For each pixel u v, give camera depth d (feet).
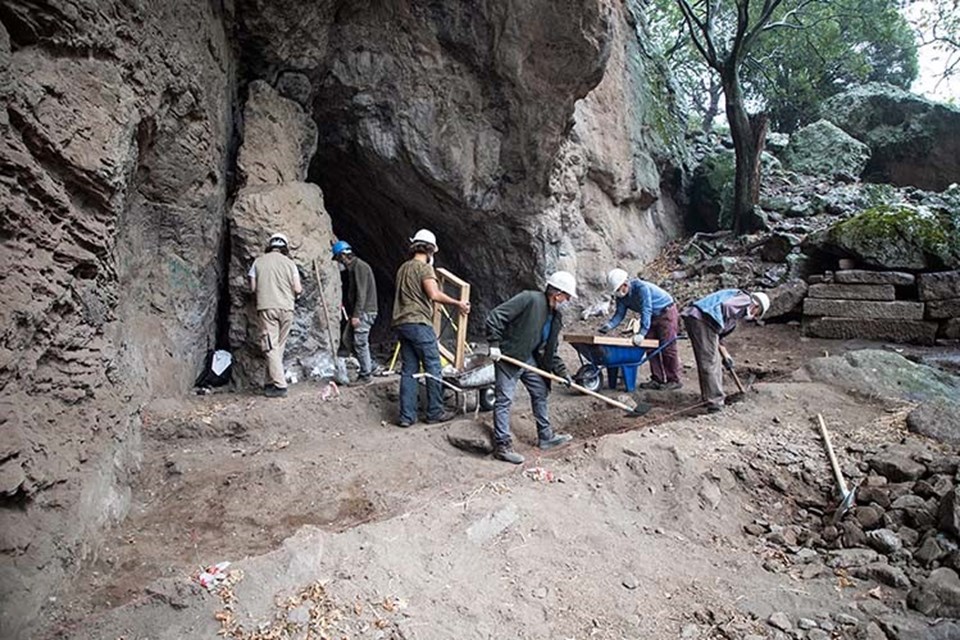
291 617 10.00
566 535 13.19
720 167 47.14
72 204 12.13
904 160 53.83
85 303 12.39
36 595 9.34
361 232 38.96
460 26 28.04
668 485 15.30
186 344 21.22
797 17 60.13
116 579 11.23
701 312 19.38
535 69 28.76
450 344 31.89
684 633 10.78
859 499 14.65
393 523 12.60
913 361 23.68
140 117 15.64
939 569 11.85
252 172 24.00
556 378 18.16
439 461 17.07
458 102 29.78
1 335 9.30
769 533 14.15
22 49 11.39
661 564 12.69
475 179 31.30
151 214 19.26
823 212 41.32
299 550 11.19
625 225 42.52
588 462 16.08
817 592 11.92
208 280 22.44
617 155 40.55
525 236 34.40
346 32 27.43
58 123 11.53
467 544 12.42
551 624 10.80
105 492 12.48
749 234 40.93
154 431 17.31
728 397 20.98
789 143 53.21
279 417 19.24
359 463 16.69
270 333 20.77
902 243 28.14
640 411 20.53
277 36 24.61
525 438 19.15
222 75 22.68
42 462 10.19
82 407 12.07
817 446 17.04
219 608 10.06
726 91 42.06
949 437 16.53
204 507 14.43
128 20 14.88
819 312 28.48
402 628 10.07
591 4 26.78
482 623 10.55
